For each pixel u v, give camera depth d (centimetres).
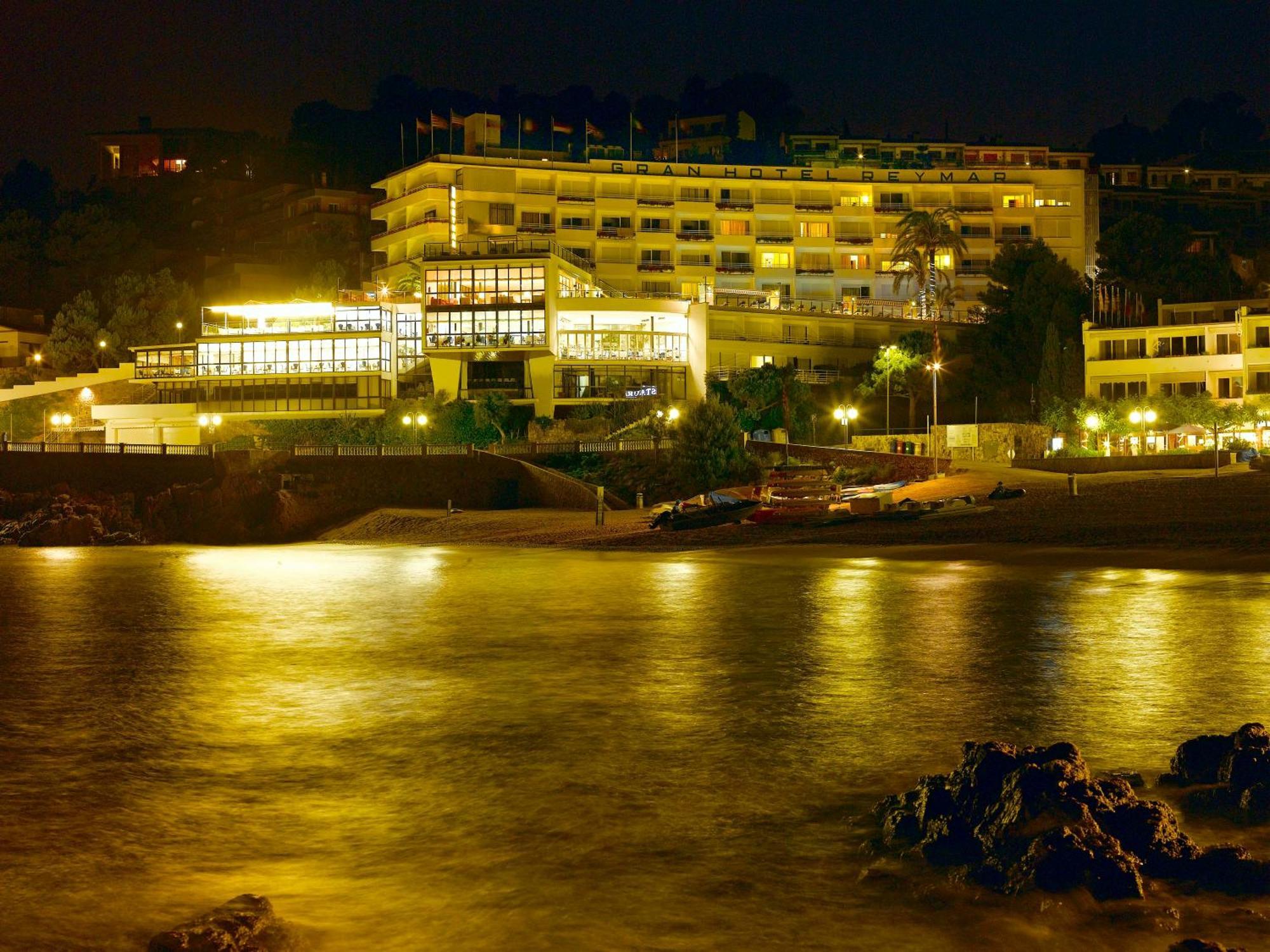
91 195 19462
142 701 1703
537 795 1166
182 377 10738
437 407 9731
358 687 1800
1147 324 10244
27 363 12700
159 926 844
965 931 797
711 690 1717
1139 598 2756
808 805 1106
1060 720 1432
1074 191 13800
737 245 13225
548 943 796
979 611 2597
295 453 8650
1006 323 11038
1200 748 1105
